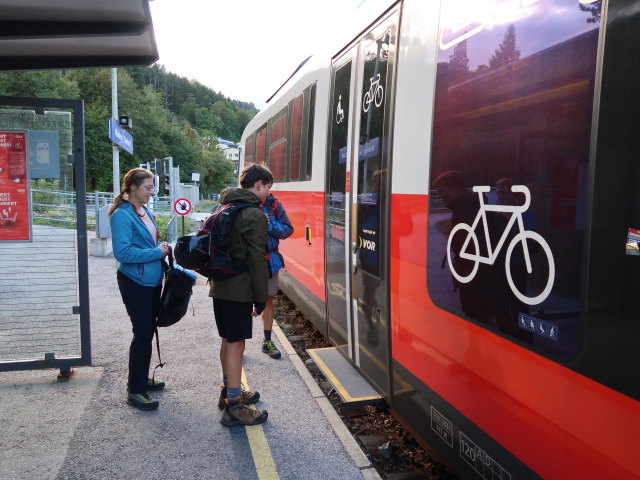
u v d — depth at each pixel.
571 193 1.92
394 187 3.49
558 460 2.00
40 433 3.75
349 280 4.50
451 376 2.78
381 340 3.79
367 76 4.13
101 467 3.33
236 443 3.65
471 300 2.55
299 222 6.54
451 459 2.85
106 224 12.88
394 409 3.64
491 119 2.41
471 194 2.56
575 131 1.91
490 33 2.44
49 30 3.37
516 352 2.22
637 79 1.66
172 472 3.29
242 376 4.92
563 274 1.95
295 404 4.31
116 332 6.21
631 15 1.69
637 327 1.63
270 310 5.48
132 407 4.18
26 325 5.76
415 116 3.20
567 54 1.96
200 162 106.81
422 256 3.07
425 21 3.13
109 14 3.29
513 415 2.26
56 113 4.63
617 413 1.71
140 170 4.00
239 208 3.64
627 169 1.68
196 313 7.29
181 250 3.62
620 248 1.70
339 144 4.81
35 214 4.79
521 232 2.18
